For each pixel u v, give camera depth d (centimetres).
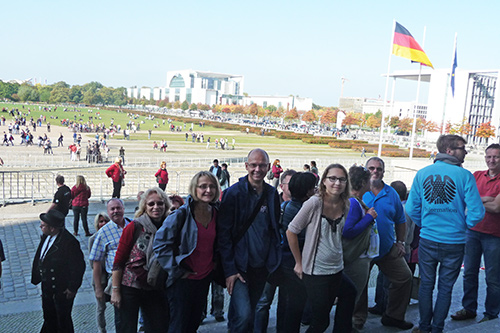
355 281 408
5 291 788
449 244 405
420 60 2648
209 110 19500
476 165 3909
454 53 3083
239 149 4800
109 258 458
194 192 350
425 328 426
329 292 365
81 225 1295
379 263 457
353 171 404
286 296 422
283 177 561
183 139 5853
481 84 8675
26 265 938
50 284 458
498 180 473
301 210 359
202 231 359
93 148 3030
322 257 356
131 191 1870
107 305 705
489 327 344
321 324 371
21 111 11538
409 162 2102
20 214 1374
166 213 397
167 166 2861
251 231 362
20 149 3684
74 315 664
